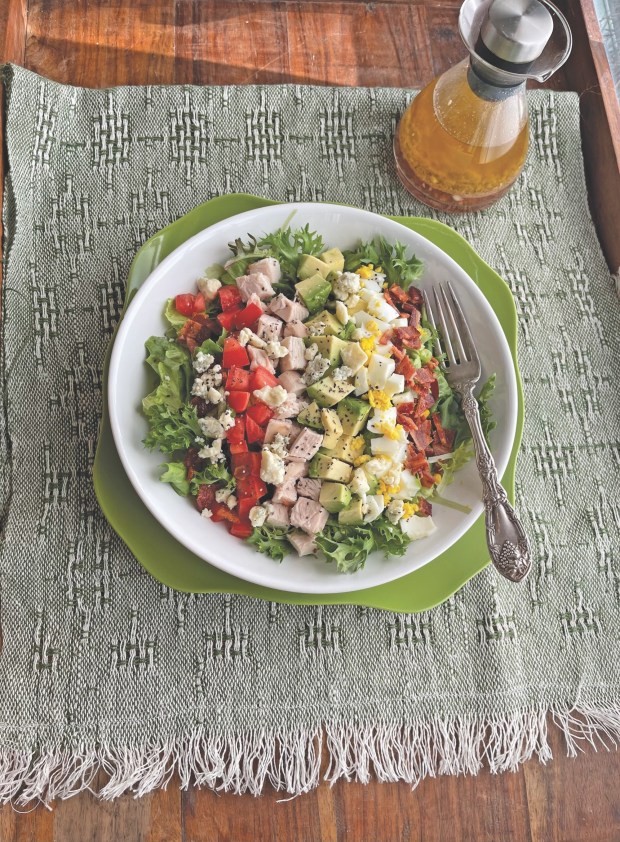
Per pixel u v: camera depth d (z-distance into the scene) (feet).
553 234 1.65
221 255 1.41
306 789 1.32
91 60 1.67
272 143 1.63
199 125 1.62
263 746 1.34
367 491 1.29
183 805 1.31
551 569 1.46
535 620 1.44
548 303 1.61
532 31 1.24
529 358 1.58
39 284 1.50
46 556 1.37
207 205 1.45
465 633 1.41
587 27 1.72
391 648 1.39
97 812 1.29
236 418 1.30
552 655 1.42
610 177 1.65
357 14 1.76
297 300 1.39
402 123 1.57
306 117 1.65
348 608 1.40
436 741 1.36
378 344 1.35
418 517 1.33
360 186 1.62
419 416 1.35
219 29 1.72
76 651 1.34
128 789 1.31
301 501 1.30
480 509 1.31
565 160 1.70
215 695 1.34
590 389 1.57
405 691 1.37
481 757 1.37
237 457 1.30
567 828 1.35
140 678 1.34
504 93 1.35
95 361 1.47
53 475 1.41
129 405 1.32
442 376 1.40
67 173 1.57
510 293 1.49
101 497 1.33
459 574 1.36
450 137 1.43
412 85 1.74
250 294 1.37
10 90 1.56
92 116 1.60
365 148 1.64
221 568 1.24
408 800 1.34
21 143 1.55
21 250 1.51
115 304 1.51
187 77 1.69
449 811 1.34
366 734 1.36
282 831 1.31
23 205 1.53
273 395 1.28
